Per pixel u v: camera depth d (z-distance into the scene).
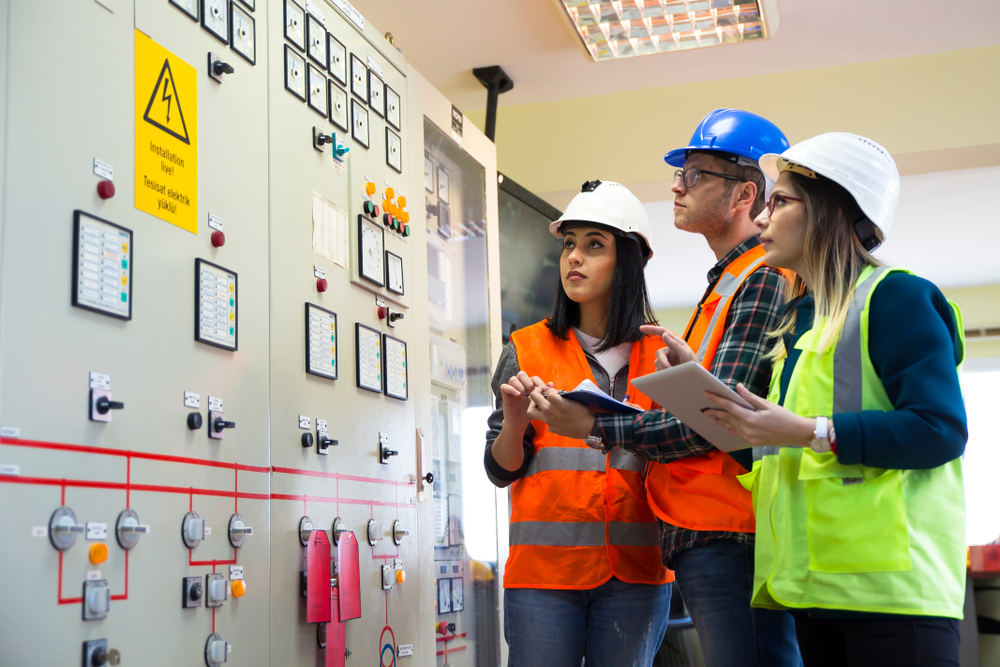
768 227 1.55
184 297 1.61
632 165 4.85
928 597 1.26
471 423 3.16
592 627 2.07
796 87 4.70
